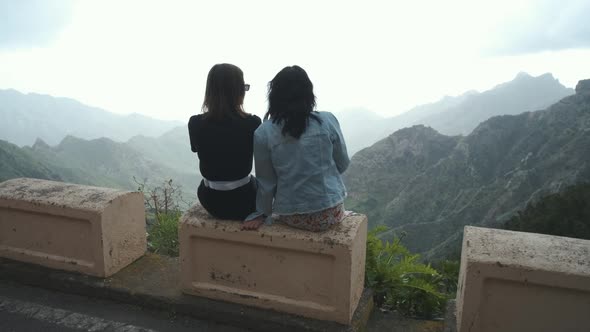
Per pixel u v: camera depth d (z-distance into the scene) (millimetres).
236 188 2697
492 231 2648
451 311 2773
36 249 3404
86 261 3252
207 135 2623
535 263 2211
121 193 3355
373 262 3312
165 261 3527
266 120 2553
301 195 2475
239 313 2723
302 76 2453
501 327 2318
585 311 2164
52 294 3227
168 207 5551
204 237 2801
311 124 2455
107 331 2752
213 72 2631
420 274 3689
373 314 2953
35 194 3357
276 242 2586
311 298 2627
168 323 2834
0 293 3230
